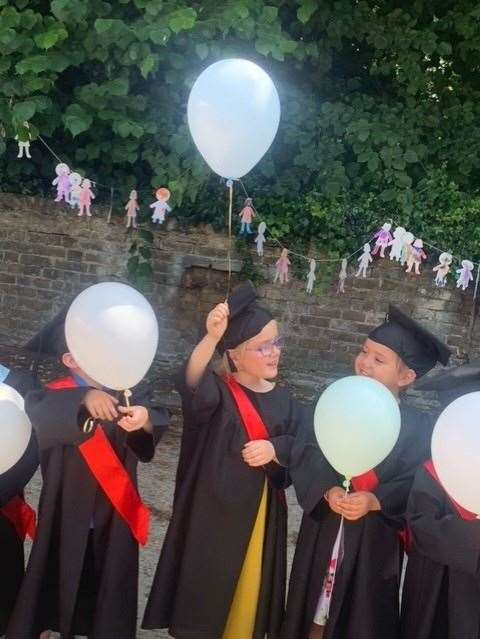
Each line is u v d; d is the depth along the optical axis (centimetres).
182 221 770
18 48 663
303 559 352
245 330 353
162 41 652
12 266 795
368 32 765
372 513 344
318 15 761
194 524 354
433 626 329
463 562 307
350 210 751
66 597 340
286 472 359
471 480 283
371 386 315
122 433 355
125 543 349
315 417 322
